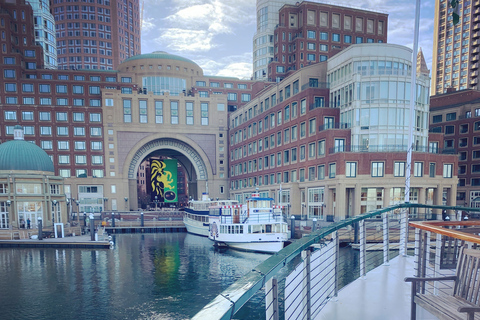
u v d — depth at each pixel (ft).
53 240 147.23
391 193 144.56
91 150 258.78
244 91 304.30
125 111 262.67
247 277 7.48
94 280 92.32
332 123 159.94
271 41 334.24
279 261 8.75
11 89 251.60
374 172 143.13
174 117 272.31
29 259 120.26
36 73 272.10
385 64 151.02
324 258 16.80
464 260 14.21
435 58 460.14
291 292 11.43
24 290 83.66
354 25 291.58
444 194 166.20
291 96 183.42
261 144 224.33
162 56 293.84
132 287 85.97
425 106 154.81
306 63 282.36
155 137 267.39
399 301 17.26
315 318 15.08
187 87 297.53
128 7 514.27
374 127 147.54
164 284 88.48
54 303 74.59
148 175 474.49
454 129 231.71
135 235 191.93
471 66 415.23
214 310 5.49
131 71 291.58
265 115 216.74
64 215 173.78
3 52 259.39
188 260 117.08
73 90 261.85
